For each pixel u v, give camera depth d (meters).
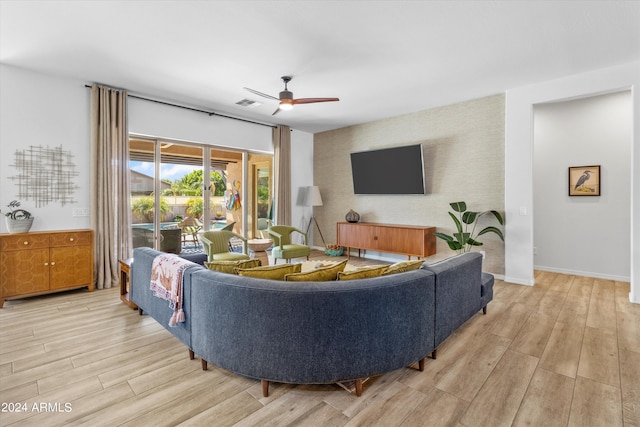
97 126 4.09
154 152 4.81
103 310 3.29
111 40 3.02
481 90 4.35
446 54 3.29
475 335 2.73
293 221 6.73
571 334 2.74
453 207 4.56
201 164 5.35
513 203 4.33
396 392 1.94
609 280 4.55
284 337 1.80
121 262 3.53
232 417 1.71
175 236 5.08
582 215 4.83
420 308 2.06
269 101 4.80
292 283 1.84
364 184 5.99
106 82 4.07
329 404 1.82
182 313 2.23
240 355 1.88
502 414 1.74
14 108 3.62
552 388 1.97
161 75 3.84
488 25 2.75
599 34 2.89
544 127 5.12
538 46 3.12
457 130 4.89
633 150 3.51
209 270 2.17
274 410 1.77
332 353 1.81
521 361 2.30
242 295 1.85
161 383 2.02
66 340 2.60
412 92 4.42
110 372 2.13
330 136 6.73
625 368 2.19
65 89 3.93
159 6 2.49
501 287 4.16
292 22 2.71
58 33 2.89
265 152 6.19
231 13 2.58
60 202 3.93
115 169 4.23
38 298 3.67
